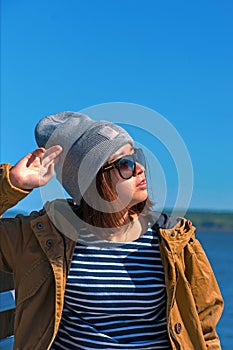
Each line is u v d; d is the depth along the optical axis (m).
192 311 2.20
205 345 2.20
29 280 2.18
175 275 2.16
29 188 2.16
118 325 2.17
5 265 2.26
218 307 2.30
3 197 2.15
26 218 2.30
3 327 2.53
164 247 2.18
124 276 2.17
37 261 2.19
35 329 2.15
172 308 2.17
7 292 2.54
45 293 2.17
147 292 2.18
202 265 2.27
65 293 2.18
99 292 2.16
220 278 25.22
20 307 2.19
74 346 2.18
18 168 2.15
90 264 2.17
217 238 87.25
